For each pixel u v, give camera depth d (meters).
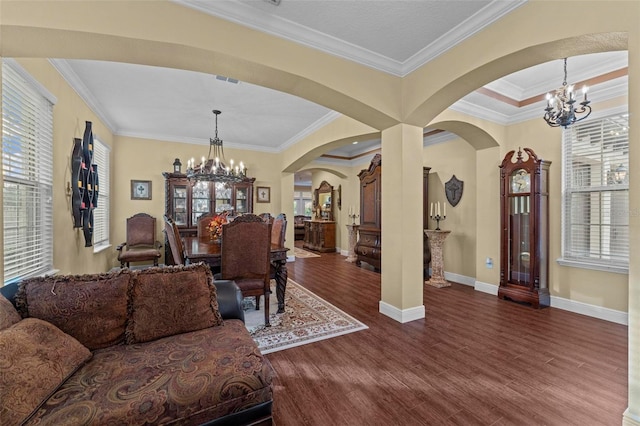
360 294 4.06
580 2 1.71
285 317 3.15
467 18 2.20
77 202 3.19
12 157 2.15
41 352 1.23
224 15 2.03
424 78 2.71
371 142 6.18
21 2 1.59
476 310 3.39
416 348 2.45
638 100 1.47
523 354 2.35
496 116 3.86
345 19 2.20
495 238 4.07
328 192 8.72
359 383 1.97
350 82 2.62
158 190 5.48
